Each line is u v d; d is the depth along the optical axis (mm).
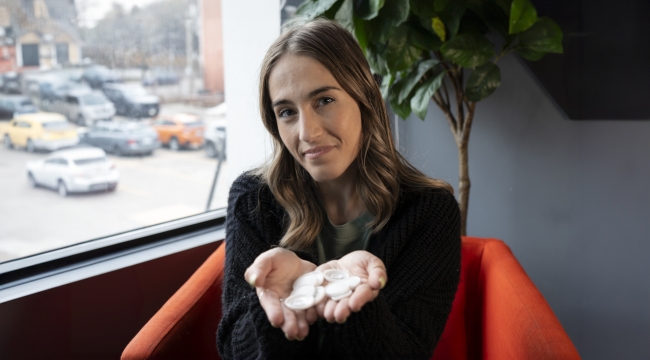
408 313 846
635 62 1498
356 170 1011
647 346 1608
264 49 1955
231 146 2084
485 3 1365
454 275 966
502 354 967
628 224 1591
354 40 947
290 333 611
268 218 1031
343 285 645
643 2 1461
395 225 971
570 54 1603
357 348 691
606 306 1662
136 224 1933
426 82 1412
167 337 924
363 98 907
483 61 1331
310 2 1299
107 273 1293
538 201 1755
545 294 1779
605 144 1595
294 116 876
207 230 1695
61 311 1205
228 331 876
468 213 1915
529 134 1734
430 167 1982
